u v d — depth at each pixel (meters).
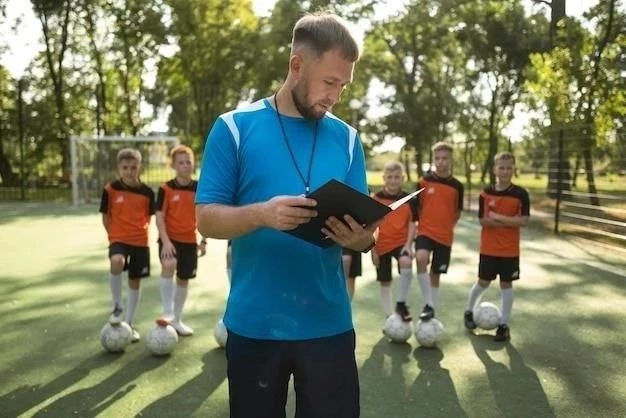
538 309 5.96
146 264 5.25
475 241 11.04
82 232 12.24
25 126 25.39
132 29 28.95
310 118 1.93
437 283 5.82
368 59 32.16
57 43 28.50
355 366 1.98
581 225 13.17
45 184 24.83
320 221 1.75
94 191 21.33
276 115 1.94
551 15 19.78
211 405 3.54
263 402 1.91
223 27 30.17
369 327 5.30
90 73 29.56
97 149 21.47
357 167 2.07
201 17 29.97
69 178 25.08
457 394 3.73
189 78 31.20
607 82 14.26
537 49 29.44
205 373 4.08
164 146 22.62
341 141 2.04
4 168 24.56
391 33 31.28
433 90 32.84
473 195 23.81
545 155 17.80
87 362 4.31
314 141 1.95
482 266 5.17
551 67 14.64
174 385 3.86
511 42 29.94
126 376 4.02
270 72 29.70
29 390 3.78
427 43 31.34
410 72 32.53
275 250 1.87
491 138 24.47
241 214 1.74
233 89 31.73
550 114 14.95
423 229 5.74
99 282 7.30
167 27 29.67
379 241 5.61
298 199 1.66
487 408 3.52
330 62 1.82
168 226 5.23
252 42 30.61
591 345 4.77
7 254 9.44
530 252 9.61
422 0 29.27
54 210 17.45
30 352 4.55
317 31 1.82
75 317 5.63
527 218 5.14
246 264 1.92
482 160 30.92
